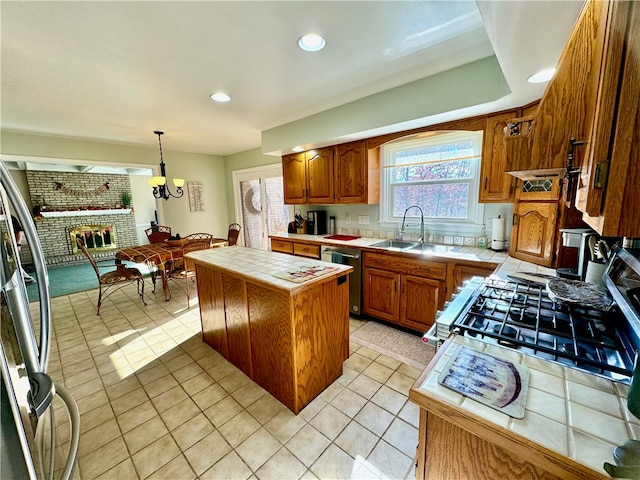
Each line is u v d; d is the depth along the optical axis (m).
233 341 2.13
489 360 0.78
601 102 0.55
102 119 3.10
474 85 1.94
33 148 3.66
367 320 2.93
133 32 1.54
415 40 1.66
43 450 0.78
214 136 4.02
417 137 2.88
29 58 1.79
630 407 0.48
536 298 1.21
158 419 1.67
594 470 0.46
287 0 1.31
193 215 5.46
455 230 2.78
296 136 3.22
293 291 1.53
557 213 1.73
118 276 3.46
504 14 1.02
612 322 0.96
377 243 2.99
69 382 2.03
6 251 0.74
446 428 0.65
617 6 0.50
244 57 1.83
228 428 1.59
